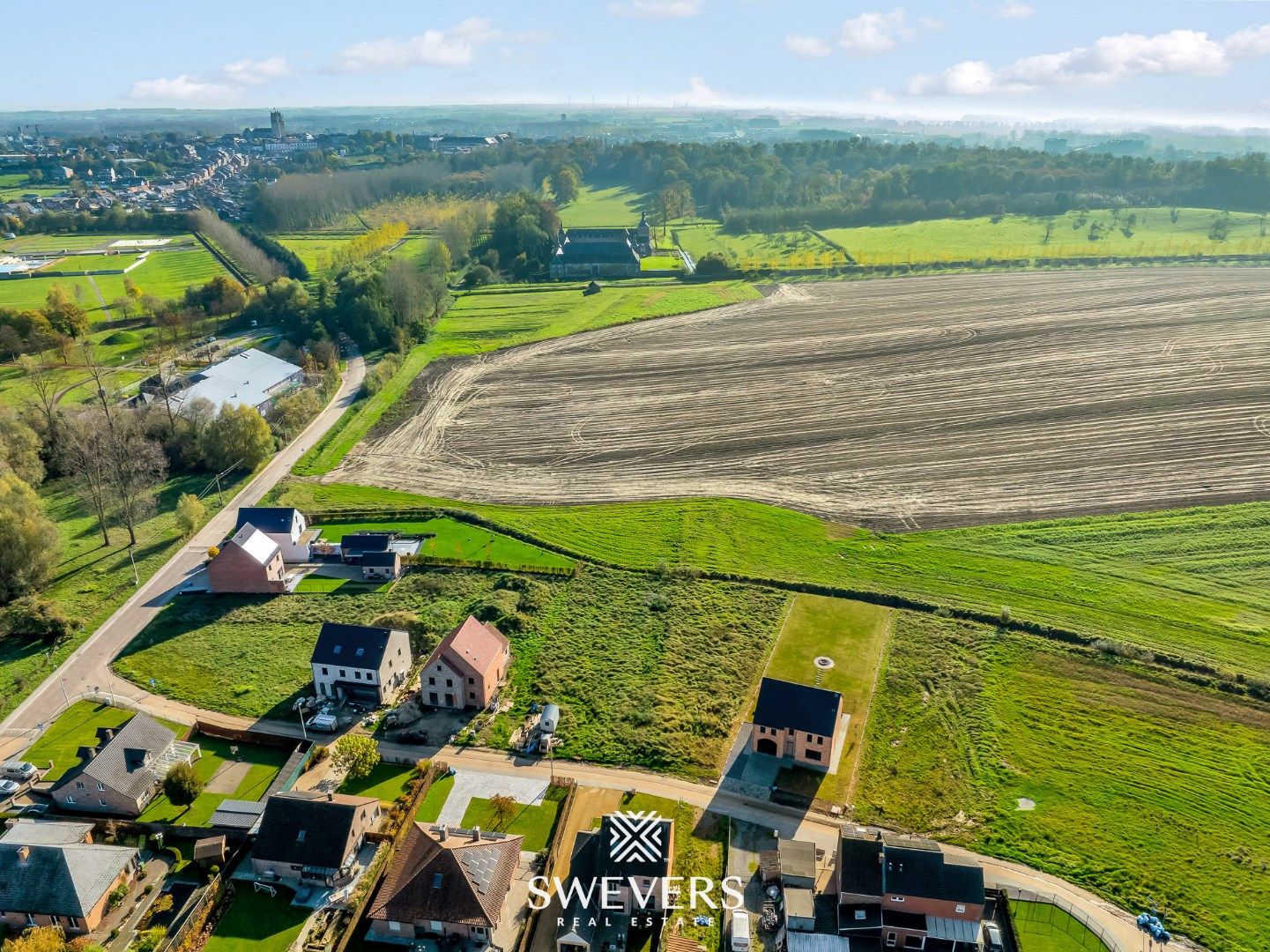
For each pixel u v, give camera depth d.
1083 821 70.62
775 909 62.50
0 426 140.12
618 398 168.12
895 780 75.38
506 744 80.44
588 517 123.56
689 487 131.75
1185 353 175.75
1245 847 67.88
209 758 79.50
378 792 74.50
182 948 59.56
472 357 194.50
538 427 156.12
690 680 89.00
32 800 74.44
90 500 131.00
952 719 82.56
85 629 99.69
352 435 154.75
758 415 157.00
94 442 128.38
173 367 171.62
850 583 106.00
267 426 144.12
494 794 74.06
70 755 79.62
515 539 118.06
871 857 62.16
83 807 73.56
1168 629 95.12
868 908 60.81
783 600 102.88
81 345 192.12
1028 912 62.19
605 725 82.69
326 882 65.12
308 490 133.50
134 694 88.50
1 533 104.81
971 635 95.44
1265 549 109.31
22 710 86.31
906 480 131.12
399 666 89.75
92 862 63.72
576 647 94.94
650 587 106.31
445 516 125.06
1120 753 78.19
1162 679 87.69
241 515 116.06
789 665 91.06
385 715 84.44
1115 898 63.59
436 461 143.62
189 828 69.69
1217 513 117.69
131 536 117.62
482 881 61.94
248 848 68.50
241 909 63.31
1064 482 128.12
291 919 62.34
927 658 91.75
